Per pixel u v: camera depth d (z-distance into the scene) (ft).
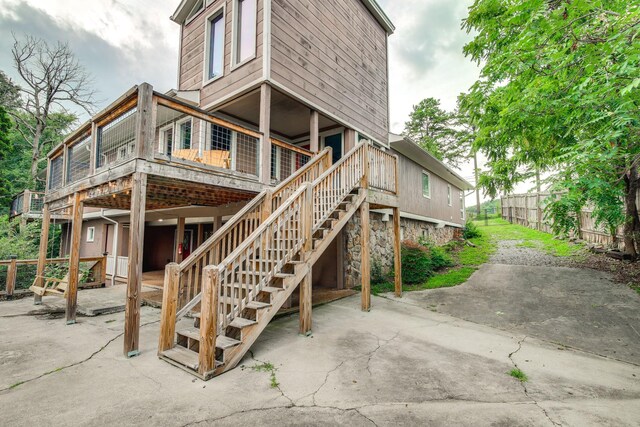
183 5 26.66
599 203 15.79
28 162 72.08
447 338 14.37
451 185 52.13
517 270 26.17
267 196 16.71
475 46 19.90
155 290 24.81
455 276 26.61
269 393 9.22
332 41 25.26
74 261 17.20
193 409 8.29
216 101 22.68
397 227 23.04
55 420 7.72
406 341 13.91
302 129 29.35
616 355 12.51
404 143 32.12
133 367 10.94
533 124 16.87
